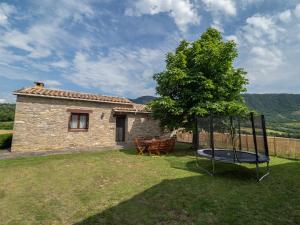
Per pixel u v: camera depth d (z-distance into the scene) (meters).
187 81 11.87
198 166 9.09
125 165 9.20
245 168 8.79
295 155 11.24
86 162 9.70
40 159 10.33
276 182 6.69
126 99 19.66
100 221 4.13
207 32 13.92
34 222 4.13
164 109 12.80
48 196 5.51
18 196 5.50
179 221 4.09
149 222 4.06
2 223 4.09
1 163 9.31
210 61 11.95
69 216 4.37
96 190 5.95
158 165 9.25
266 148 7.80
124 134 17.86
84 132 15.34
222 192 5.71
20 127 12.90
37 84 16.47
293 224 3.98
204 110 11.12
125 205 4.88
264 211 4.53
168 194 5.57
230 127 9.99
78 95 15.80
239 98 13.36
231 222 4.04
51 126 13.97
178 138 20.41
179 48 14.13
